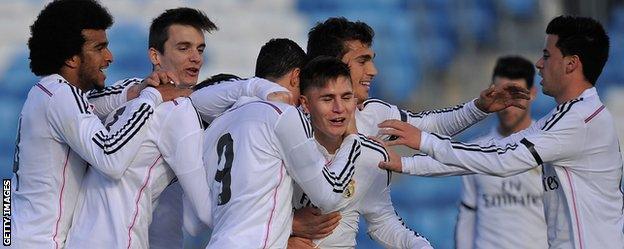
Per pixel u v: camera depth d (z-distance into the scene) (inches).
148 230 666.8
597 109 681.6
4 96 1809.8
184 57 717.9
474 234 934.4
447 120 730.2
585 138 673.6
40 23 618.2
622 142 1720.0
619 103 1813.5
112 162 581.0
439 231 1549.0
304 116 579.2
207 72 1857.8
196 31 722.2
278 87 600.1
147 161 602.9
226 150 586.6
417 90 1861.5
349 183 613.0
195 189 595.8
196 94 644.7
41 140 605.6
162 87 611.2
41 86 612.1
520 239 901.8
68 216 616.7
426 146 654.5
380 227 673.6
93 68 627.5
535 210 899.4
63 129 593.6
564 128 668.1
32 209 612.7
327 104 592.1
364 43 658.2
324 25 666.8
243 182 571.5
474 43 1948.8
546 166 706.8
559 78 697.0
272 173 573.6
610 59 1905.8
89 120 593.3
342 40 654.5
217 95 630.5
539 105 1747.0
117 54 1865.2
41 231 607.2
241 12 1996.8
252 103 592.1
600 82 1867.6
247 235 565.0
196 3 2004.2
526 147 666.2
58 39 612.7
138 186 602.9
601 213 685.9
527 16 1983.3
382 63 1886.1
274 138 571.8
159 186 614.5
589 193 684.7
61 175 610.2
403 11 1999.3
